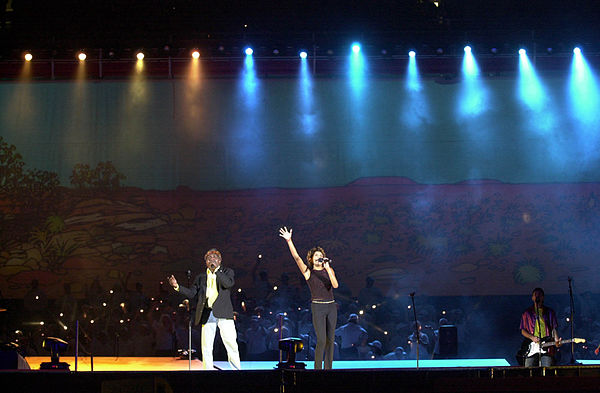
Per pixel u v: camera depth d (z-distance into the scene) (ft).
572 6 64.80
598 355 52.39
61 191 63.16
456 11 65.26
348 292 61.16
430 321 55.93
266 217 63.05
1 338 49.93
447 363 40.42
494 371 24.62
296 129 63.67
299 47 63.26
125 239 62.80
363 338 47.55
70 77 63.77
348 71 63.62
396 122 63.46
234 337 32.12
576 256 61.77
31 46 64.34
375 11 65.72
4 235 62.64
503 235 62.28
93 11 66.23
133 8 66.49
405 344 53.62
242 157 63.57
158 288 62.39
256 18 65.87
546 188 62.49
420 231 62.59
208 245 62.80
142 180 63.31
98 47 63.62
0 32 65.26
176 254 62.69
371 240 62.64
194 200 63.26
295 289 59.82
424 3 65.57
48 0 66.54
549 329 34.88
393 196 63.00
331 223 62.95
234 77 63.98
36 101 63.67
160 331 50.44
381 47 62.85
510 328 61.11
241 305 55.31
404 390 24.40
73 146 63.46
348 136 63.57
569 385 24.14
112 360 41.19
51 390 23.98
